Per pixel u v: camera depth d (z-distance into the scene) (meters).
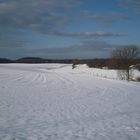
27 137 8.39
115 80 44.59
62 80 43.56
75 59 136.25
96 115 12.90
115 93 24.88
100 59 102.88
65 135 8.79
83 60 130.38
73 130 9.56
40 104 16.33
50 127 9.96
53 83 36.47
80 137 8.59
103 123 10.99
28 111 13.55
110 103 17.72
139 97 21.84
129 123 11.06
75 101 18.38
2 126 9.89
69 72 80.12
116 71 53.91
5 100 17.55
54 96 21.16
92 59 114.38
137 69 50.47
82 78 50.28
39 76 53.31
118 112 13.95
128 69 45.25
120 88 30.25
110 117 12.45
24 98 19.08
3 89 25.06
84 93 24.36
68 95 22.30
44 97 20.22
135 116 12.82
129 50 45.06
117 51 48.12
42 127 9.92
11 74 55.09
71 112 13.61
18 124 10.36
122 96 22.42
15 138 8.21
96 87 31.30
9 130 9.28
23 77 47.25
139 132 9.45
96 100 19.27
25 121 10.98
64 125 10.40
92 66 101.00
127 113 13.69
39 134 8.83
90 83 37.81
